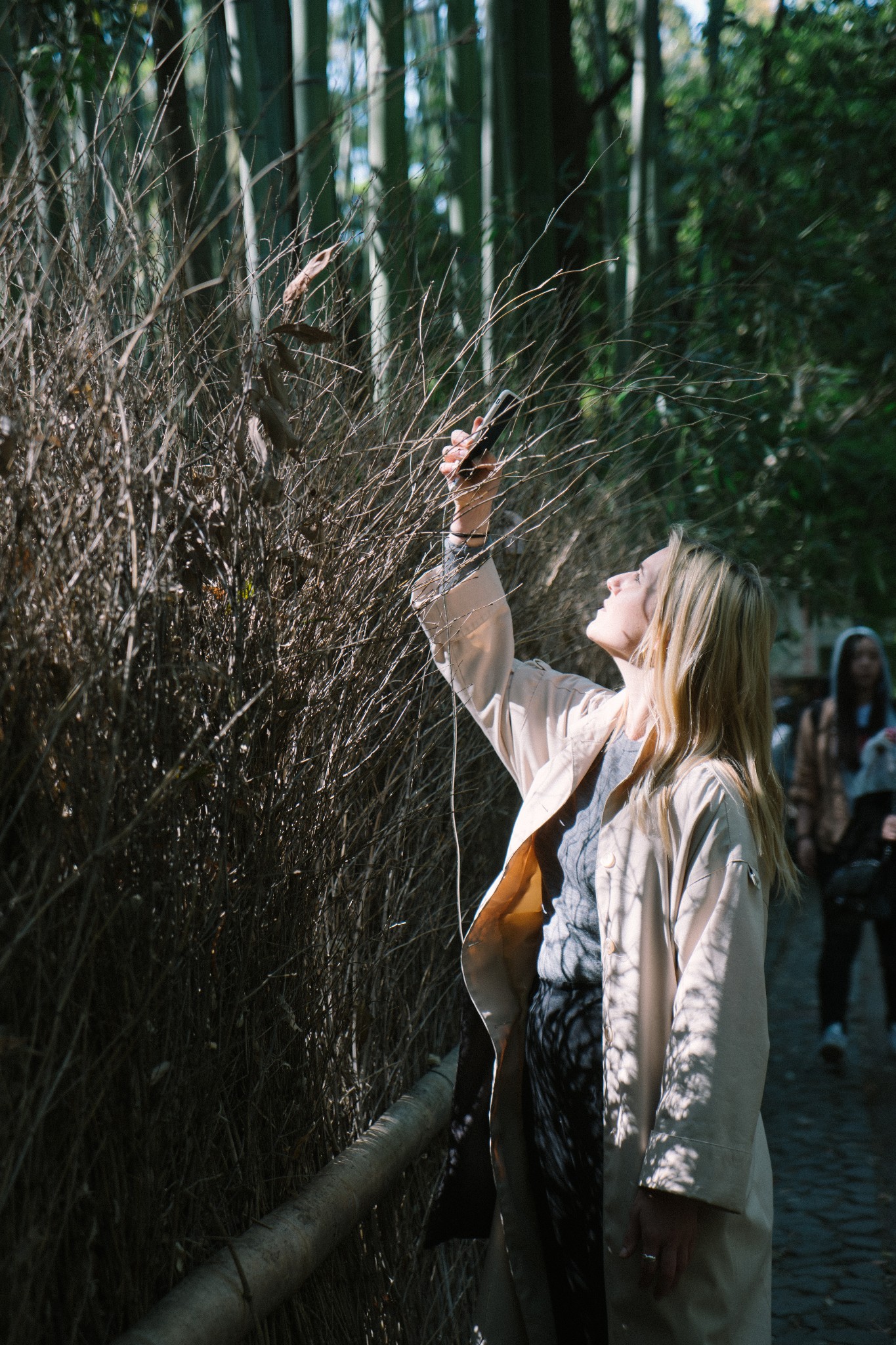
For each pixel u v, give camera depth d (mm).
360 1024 1991
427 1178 2186
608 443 3545
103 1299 1261
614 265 5191
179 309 1637
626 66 7926
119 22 2654
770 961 6961
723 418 4508
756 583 1713
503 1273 1829
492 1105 1807
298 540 1763
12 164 1612
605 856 1671
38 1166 1152
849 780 5164
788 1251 3314
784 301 5691
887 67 6188
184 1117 1407
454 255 2564
